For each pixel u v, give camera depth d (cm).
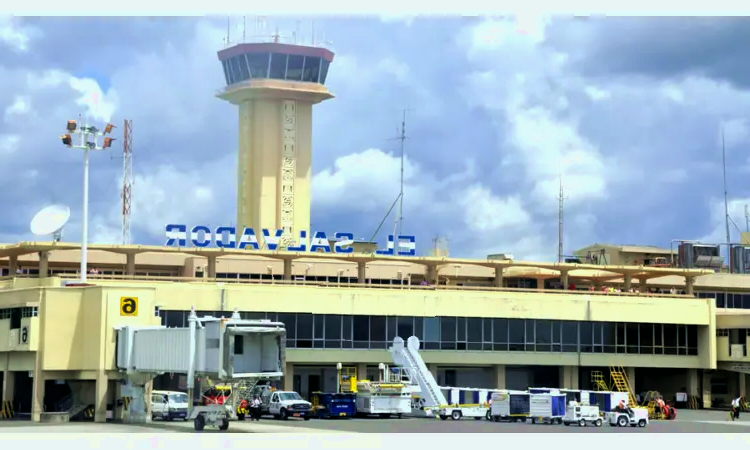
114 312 8625
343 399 9606
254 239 11906
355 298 10794
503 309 11250
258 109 14475
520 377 11619
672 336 11981
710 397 12406
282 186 14388
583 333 11594
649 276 12862
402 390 9731
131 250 10756
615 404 9081
